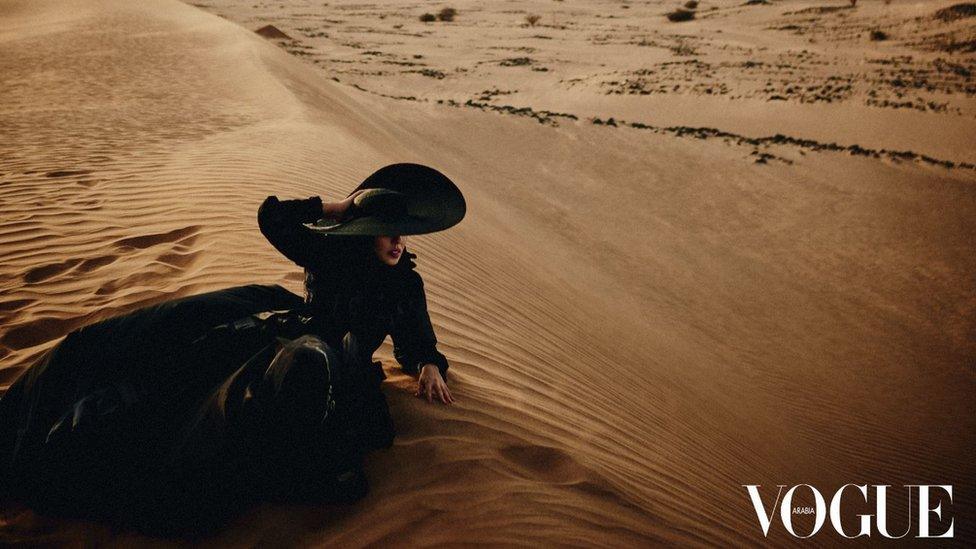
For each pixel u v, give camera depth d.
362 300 2.13
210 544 1.79
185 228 4.59
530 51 55.47
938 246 17.67
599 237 15.62
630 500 2.69
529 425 2.90
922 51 58.31
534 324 5.20
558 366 4.32
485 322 4.39
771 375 10.56
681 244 16.39
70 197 5.44
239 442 1.74
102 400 1.83
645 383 5.71
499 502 2.21
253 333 2.01
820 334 12.95
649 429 4.20
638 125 27.95
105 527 1.81
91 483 1.80
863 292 15.11
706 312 12.77
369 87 37.66
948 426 10.10
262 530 1.85
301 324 2.06
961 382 11.87
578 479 2.60
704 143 24.66
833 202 20.12
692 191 20.14
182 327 2.01
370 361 2.23
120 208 5.14
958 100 37.78
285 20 70.94
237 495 1.85
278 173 6.57
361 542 1.88
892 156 24.62
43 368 1.93
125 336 1.96
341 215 2.06
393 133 17.59
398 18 79.88
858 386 11.00
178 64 18.53
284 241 2.04
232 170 6.55
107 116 10.53
